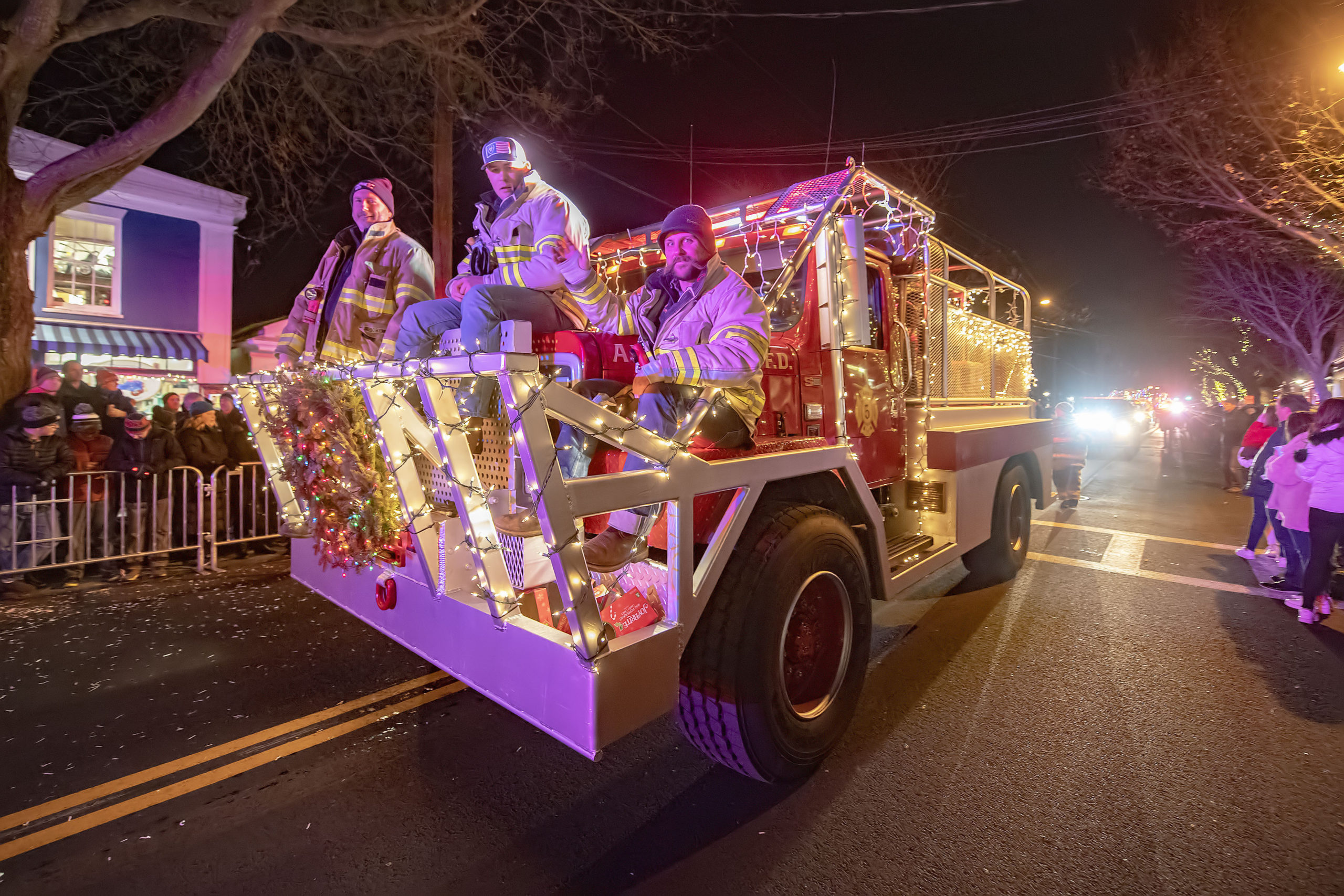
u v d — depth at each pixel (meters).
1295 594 5.81
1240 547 7.68
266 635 4.88
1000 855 2.56
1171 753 3.26
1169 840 2.63
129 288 11.98
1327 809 2.82
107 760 3.24
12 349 6.65
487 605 2.47
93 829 2.74
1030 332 8.02
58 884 2.44
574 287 3.08
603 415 2.21
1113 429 19.75
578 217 3.09
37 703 3.81
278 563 6.96
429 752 3.34
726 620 2.72
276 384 3.31
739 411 2.82
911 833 2.70
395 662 4.40
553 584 2.65
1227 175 12.20
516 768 3.21
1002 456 5.65
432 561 2.65
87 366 11.57
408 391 2.80
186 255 12.57
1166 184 13.05
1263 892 2.36
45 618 5.21
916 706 3.76
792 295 3.70
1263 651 4.53
